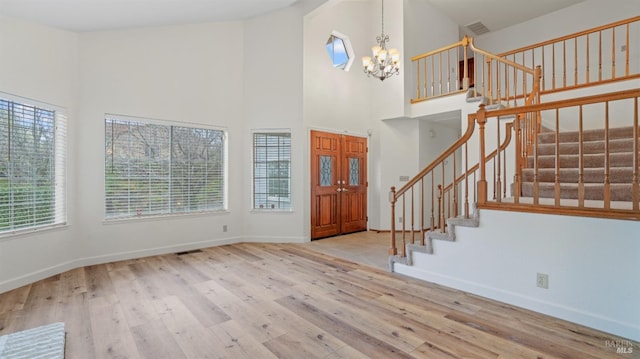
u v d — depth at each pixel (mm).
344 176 6160
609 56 5535
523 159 3748
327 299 2840
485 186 2873
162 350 2021
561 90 4777
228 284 3250
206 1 4078
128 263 4047
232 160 5227
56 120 3680
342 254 4523
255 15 5199
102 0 3248
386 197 6551
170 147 4629
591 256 2264
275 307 2672
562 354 1937
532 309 2553
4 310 2625
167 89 4562
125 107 4211
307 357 1935
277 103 5348
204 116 4910
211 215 5016
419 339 2133
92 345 2076
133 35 4281
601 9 5684
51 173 3627
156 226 4492
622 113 4363
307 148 5441
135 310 2623
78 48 3861
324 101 5777
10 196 3193
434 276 3258
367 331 2248
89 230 3971
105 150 4090
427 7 6523
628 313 2111
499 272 2762
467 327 2293
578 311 2320
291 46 5324
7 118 3180
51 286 3201
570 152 3537
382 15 6387
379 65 5047
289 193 5410
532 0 6020
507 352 1967
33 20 3369
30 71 3369
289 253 4582
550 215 2455
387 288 3113
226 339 2152
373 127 6641
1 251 3062
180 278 3443
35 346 2049
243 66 5340
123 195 4242
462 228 3010
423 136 6520
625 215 2109
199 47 4871
